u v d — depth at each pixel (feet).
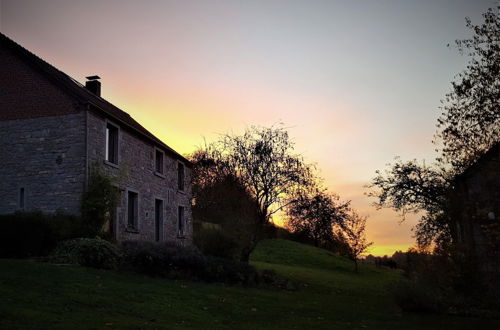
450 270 54.03
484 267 51.96
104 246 49.01
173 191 85.61
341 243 115.55
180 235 86.48
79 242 48.88
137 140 72.02
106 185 56.70
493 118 40.52
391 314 45.01
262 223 66.18
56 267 42.45
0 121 61.11
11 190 58.85
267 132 66.49
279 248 130.62
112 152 65.05
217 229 76.54
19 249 48.03
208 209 85.05
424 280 55.21
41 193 57.67
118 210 63.46
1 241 47.60
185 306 35.83
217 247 71.82
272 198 64.95
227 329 30.42
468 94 41.68
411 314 45.44
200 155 77.61
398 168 75.05
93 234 54.19
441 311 46.70
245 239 69.77
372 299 60.03
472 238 53.01
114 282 40.01
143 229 71.77
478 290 51.47
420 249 66.08
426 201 71.00
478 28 40.88
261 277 59.11
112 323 26.96
